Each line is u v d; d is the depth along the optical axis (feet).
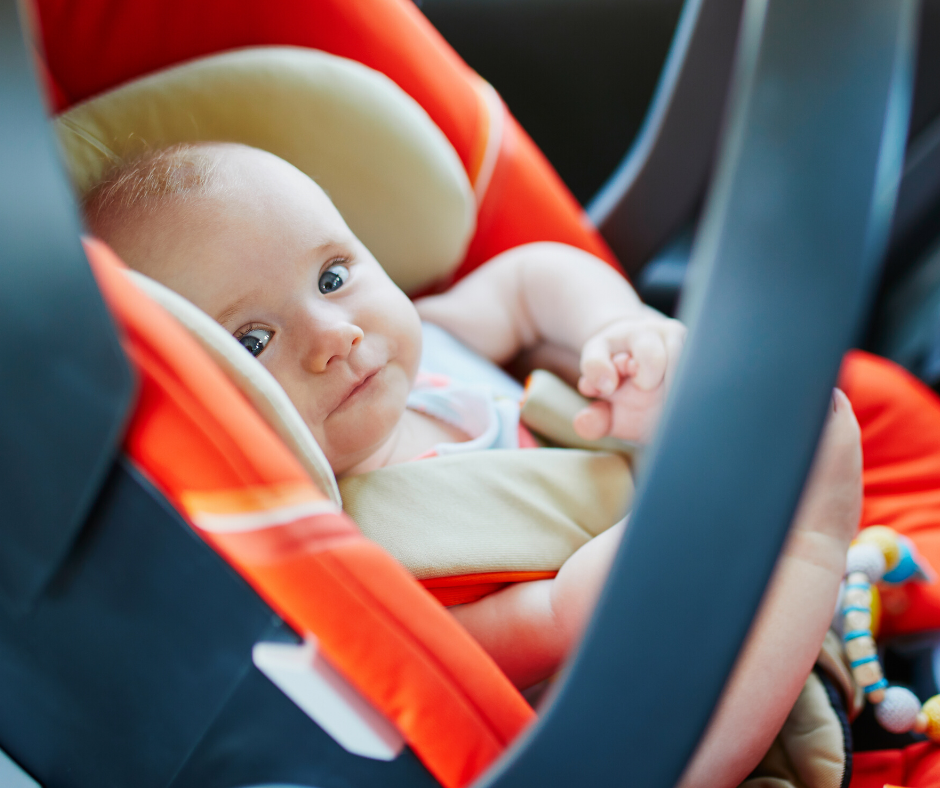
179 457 1.24
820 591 1.74
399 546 2.05
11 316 1.18
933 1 4.17
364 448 2.15
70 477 1.25
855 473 1.77
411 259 2.94
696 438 1.08
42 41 2.42
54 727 1.67
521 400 2.65
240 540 1.27
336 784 1.56
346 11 2.78
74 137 2.38
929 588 2.35
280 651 1.31
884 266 3.84
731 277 1.11
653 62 4.48
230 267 2.01
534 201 3.16
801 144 1.11
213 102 2.56
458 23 4.48
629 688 1.05
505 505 2.20
